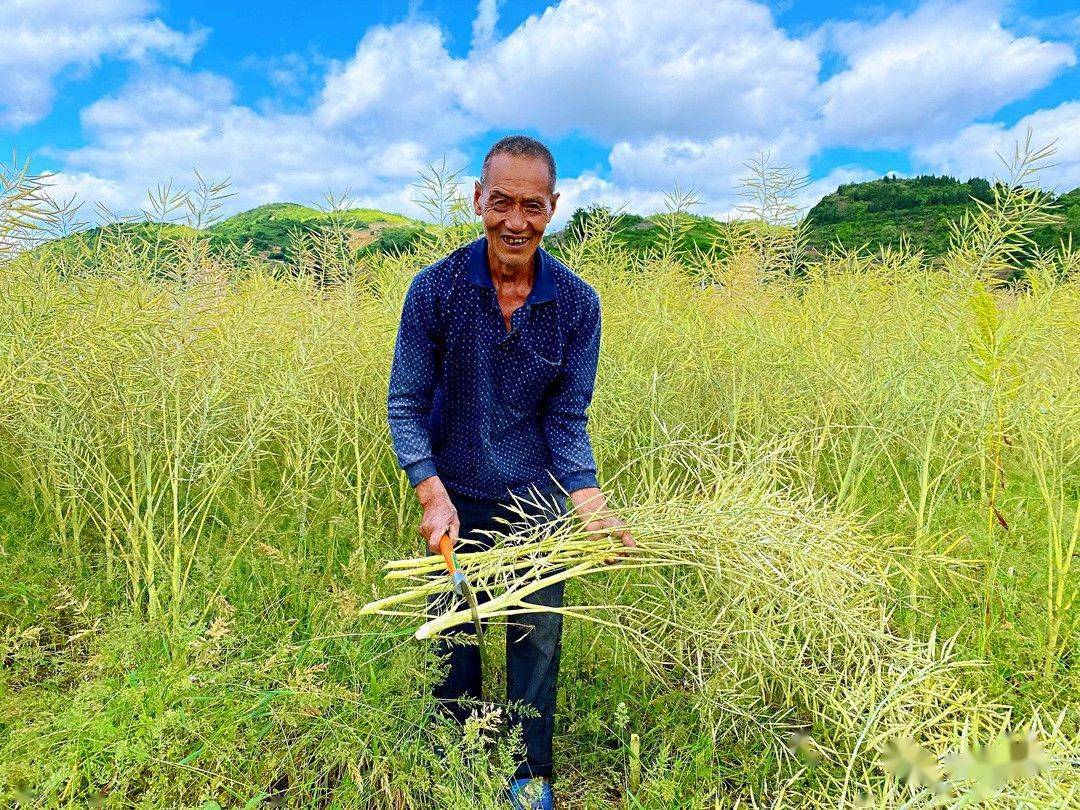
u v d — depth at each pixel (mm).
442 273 2211
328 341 3213
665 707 2400
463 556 2156
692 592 2492
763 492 2398
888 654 2314
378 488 3324
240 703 1979
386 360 3297
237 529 2779
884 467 3555
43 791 1646
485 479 2396
